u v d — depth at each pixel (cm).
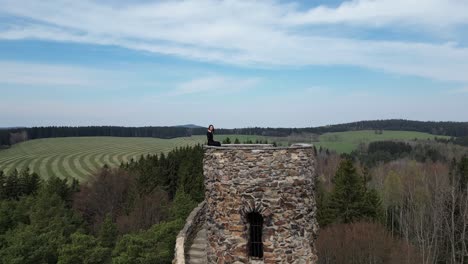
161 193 6369
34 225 4606
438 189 5003
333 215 4822
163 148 12088
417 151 9169
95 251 3612
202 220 2295
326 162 8575
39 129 14262
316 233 1396
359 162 8500
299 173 1306
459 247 4672
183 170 6656
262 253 1312
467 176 5350
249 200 1286
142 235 3922
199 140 13612
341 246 4253
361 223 4422
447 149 9038
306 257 1305
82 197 6619
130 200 6281
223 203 1315
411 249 4256
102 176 6925
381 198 6256
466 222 4428
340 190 4853
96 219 6288
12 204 5891
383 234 4331
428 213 5231
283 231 1277
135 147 12344
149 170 6656
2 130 13200
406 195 5931
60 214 5356
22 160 10438
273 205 1278
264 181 1281
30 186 7412
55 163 10144
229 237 1300
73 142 13325
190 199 5503
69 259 3528
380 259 4178
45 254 3788
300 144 1416
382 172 7381
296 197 1297
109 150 11875
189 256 1759
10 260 3575
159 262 3400
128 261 3350
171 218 4994
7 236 4531
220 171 1322
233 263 1291
